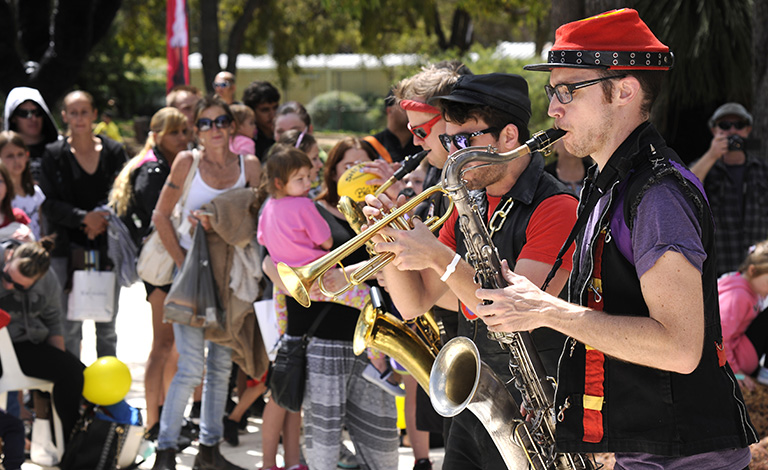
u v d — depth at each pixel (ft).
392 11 55.21
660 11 20.54
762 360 14.12
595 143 6.59
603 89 6.45
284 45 64.18
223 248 14.40
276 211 12.52
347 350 12.46
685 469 6.45
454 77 9.30
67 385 14.16
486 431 8.36
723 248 18.24
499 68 56.65
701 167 17.58
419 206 11.51
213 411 14.52
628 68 6.40
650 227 6.12
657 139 6.54
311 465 12.59
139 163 16.85
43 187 17.60
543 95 42.04
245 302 14.43
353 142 12.85
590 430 6.57
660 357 5.98
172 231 14.76
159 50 76.95
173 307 14.07
